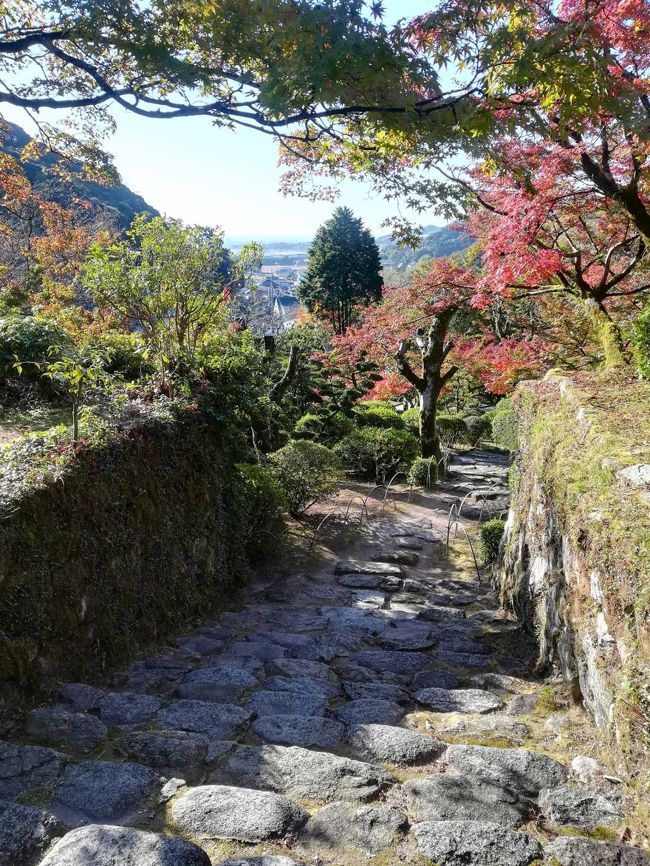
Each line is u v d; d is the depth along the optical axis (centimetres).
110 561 464
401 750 309
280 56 352
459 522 1114
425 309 1169
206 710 356
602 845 220
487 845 221
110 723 343
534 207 724
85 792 260
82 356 561
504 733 341
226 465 709
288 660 475
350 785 271
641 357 595
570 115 364
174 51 377
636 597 256
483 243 1052
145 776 272
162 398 605
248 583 762
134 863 203
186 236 699
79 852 207
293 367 1369
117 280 685
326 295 3878
